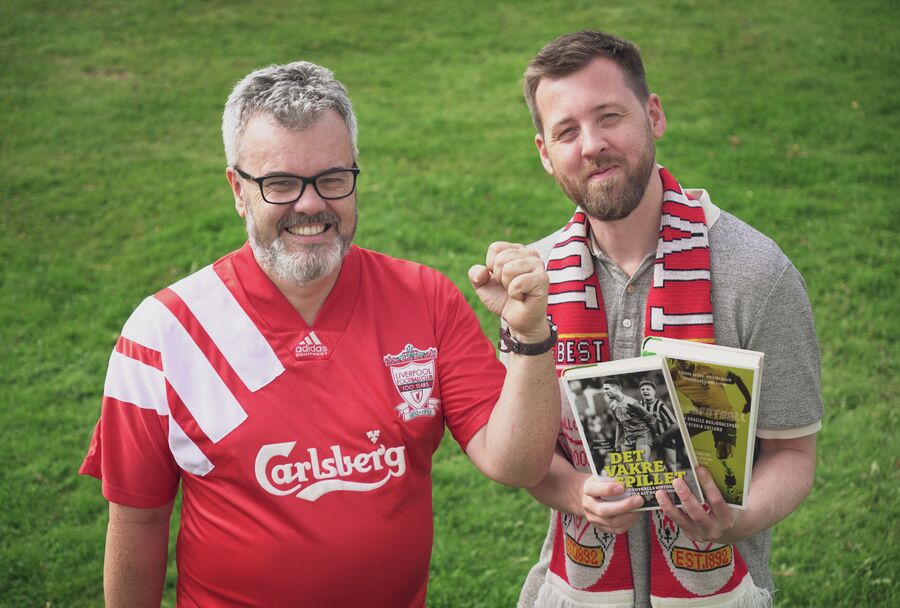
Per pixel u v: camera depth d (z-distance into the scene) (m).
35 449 4.46
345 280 2.05
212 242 6.63
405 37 11.43
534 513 4.03
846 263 6.10
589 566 2.16
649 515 2.13
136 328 2.01
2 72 10.04
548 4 12.43
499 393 2.04
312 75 1.97
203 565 1.98
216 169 8.00
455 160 8.01
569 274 2.15
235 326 2.00
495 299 1.89
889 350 5.16
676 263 2.04
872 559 3.56
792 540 3.73
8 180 7.64
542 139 2.14
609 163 1.99
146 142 8.55
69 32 11.35
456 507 4.07
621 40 2.04
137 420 1.96
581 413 1.88
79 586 3.57
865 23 10.91
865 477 4.11
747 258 2.02
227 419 1.94
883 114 8.59
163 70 10.30
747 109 8.78
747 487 1.85
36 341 5.47
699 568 2.06
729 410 1.81
